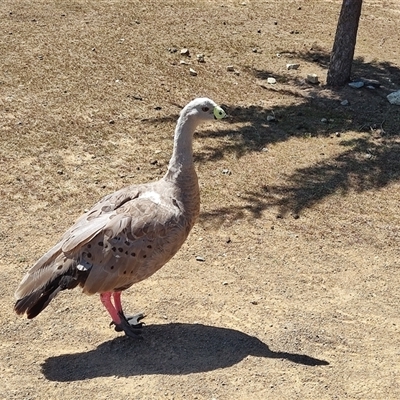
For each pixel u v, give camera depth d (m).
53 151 3.77
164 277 2.89
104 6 6.14
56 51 5.05
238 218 3.30
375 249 3.14
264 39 5.61
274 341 2.55
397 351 2.55
